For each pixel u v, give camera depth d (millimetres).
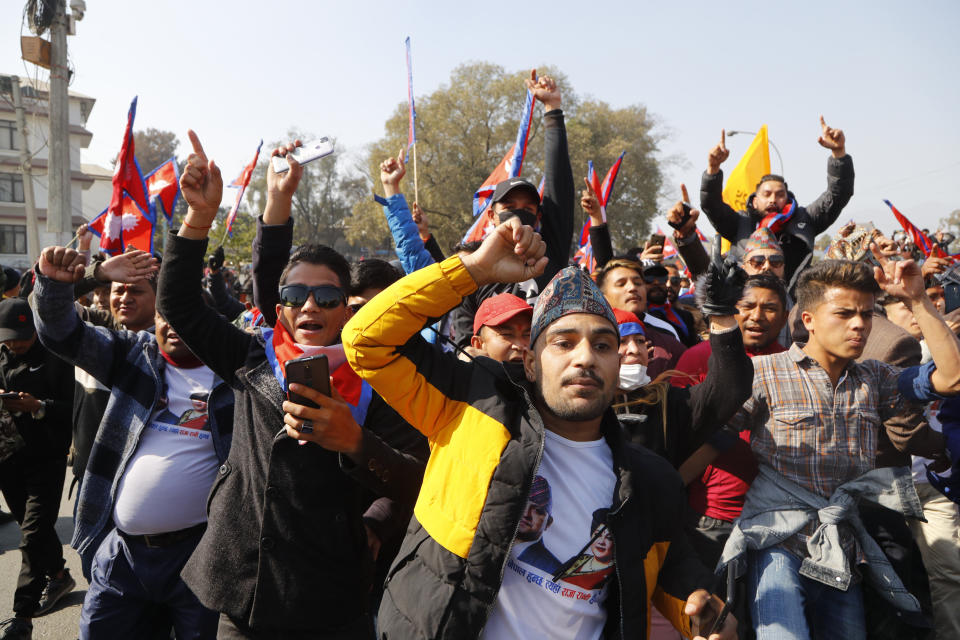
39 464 3969
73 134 40781
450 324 4121
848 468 2730
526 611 1774
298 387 1978
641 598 1780
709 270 2336
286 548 2164
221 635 2275
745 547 2693
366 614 2377
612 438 1894
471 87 43594
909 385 2703
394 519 2379
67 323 2758
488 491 1733
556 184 4043
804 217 5184
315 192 70250
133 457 2834
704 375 3207
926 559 3541
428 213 43219
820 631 2721
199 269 2428
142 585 2760
